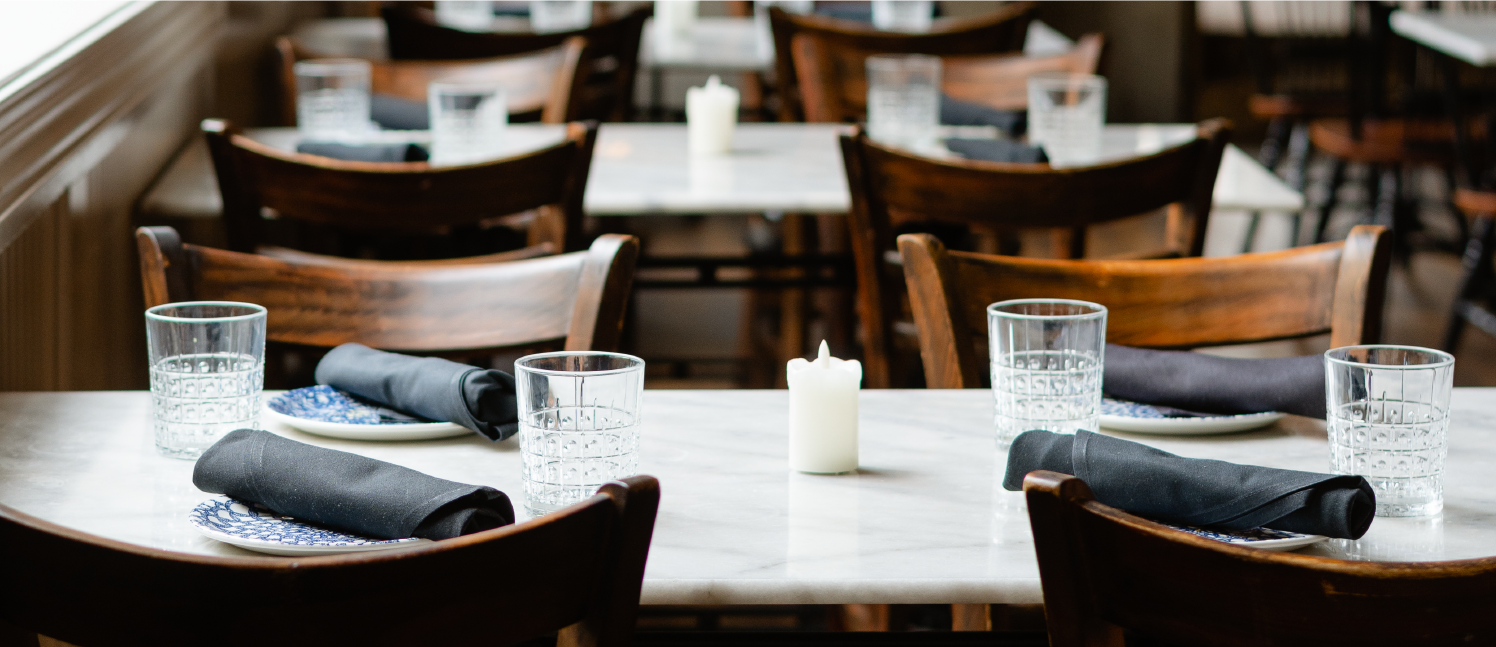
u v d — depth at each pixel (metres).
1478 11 5.72
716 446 1.10
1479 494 1.00
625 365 0.99
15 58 1.59
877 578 0.82
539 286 1.38
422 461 1.06
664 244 5.01
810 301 3.32
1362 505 0.86
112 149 1.97
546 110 2.86
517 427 1.09
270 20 3.46
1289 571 0.66
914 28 4.16
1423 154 4.03
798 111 3.82
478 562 0.66
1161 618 0.69
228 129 1.76
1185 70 6.21
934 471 1.04
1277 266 1.42
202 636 0.66
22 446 1.08
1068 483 0.70
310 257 1.75
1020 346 1.08
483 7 4.33
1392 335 3.93
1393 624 0.65
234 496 0.93
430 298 1.40
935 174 1.85
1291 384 1.15
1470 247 3.58
